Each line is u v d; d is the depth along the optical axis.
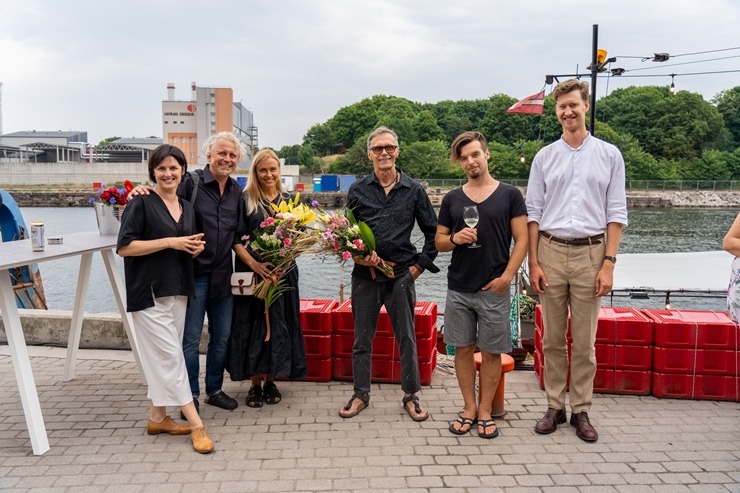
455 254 3.98
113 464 3.51
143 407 4.42
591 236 3.86
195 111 85.75
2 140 108.94
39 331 6.06
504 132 101.75
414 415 4.19
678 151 92.44
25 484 3.28
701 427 4.06
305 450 3.71
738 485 3.29
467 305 3.93
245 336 4.35
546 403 4.53
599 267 3.87
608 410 4.37
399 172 4.23
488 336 3.85
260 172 4.36
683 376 4.55
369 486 3.26
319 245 4.12
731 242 3.41
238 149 4.21
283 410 4.37
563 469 3.46
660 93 100.31
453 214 3.91
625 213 3.82
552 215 3.94
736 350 4.47
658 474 3.41
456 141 3.89
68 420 4.17
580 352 3.93
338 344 4.98
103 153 92.56
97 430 4.00
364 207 4.22
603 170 3.83
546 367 4.09
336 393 4.73
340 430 4.01
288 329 4.40
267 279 4.17
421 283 21.05
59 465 3.50
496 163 82.00
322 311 4.92
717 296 8.88
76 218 49.12
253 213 4.30
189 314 4.15
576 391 3.99
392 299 4.21
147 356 3.77
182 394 3.78
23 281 8.02
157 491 3.20
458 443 3.82
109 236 4.70
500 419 4.21
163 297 3.74
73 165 74.44
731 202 73.06
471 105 120.00
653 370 4.64
